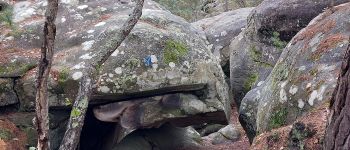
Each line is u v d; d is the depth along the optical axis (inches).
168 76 262.7
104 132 300.2
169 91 269.3
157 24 289.7
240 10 552.1
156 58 264.8
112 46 151.6
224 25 512.7
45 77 138.8
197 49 278.8
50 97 264.8
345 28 197.5
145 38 269.0
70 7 308.5
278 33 369.1
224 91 286.2
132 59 262.4
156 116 267.4
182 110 268.7
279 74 214.4
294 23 360.5
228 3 748.6
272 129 182.7
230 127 384.5
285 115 188.4
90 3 312.8
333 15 213.9
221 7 737.6
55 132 271.0
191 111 268.1
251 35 393.1
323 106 157.2
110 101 271.0
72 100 262.4
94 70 147.5
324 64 184.5
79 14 303.3
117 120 271.0
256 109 253.0
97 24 291.6
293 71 197.5
